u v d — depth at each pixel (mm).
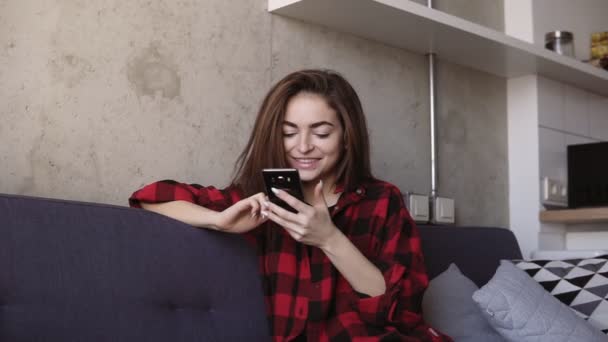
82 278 1185
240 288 1417
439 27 2146
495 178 2693
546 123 2742
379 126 2277
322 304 1367
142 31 1680
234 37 1876
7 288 1097
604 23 3201
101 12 1609
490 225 2650
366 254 1438
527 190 2699
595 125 3027
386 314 1306
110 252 1236
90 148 1577
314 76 1436
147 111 1681
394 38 2264
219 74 1834
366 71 2248
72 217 1214
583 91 2973
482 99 2670
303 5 1935
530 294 1627
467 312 1688
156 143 1694
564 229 2797
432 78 2430
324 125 1399
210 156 1802
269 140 1419
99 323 1187
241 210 1329
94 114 1587
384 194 1472
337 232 1311
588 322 1714
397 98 2348
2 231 1116
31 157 1486
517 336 1574
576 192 2725
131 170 1646
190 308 1350
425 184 2424
